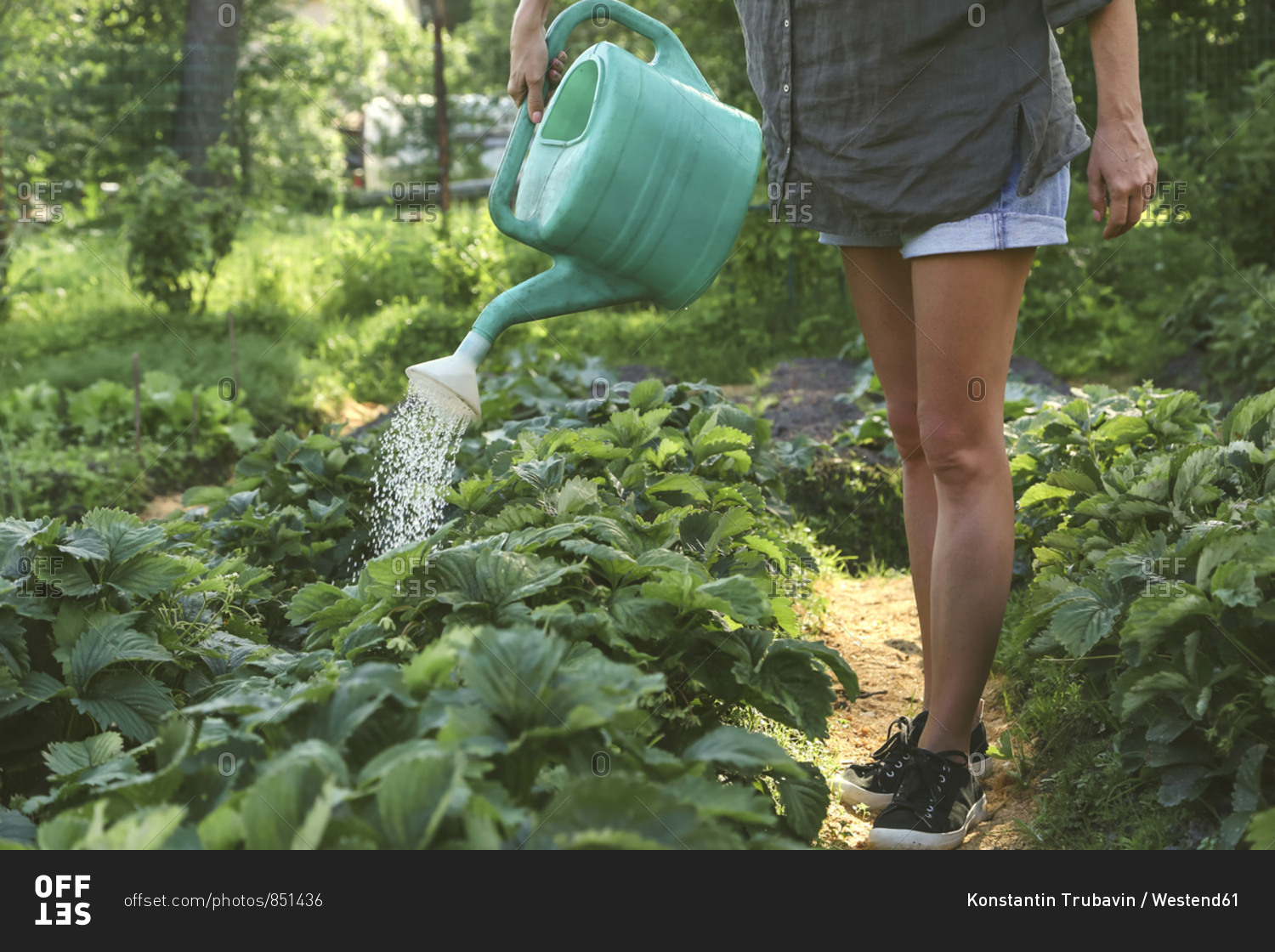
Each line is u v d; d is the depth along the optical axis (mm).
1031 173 1805
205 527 2904
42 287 7387
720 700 1911
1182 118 8305
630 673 1419
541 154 1961
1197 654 1767
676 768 1419
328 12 14391
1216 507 2213
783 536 3088
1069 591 2092
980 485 1885
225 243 7949
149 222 7496
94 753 1614
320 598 2111
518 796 1352
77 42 9062
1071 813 1939
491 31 14539
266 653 2141
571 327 6980
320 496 3176
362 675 1410
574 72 1921
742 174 1943
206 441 5453
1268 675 1703
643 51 9195
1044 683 2361
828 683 1822
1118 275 6793
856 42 1869
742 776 1775
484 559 1828
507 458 2756
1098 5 1747
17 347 6617
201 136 9375
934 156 1830
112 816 1354
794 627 1964
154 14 10336
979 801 1991
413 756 1198
